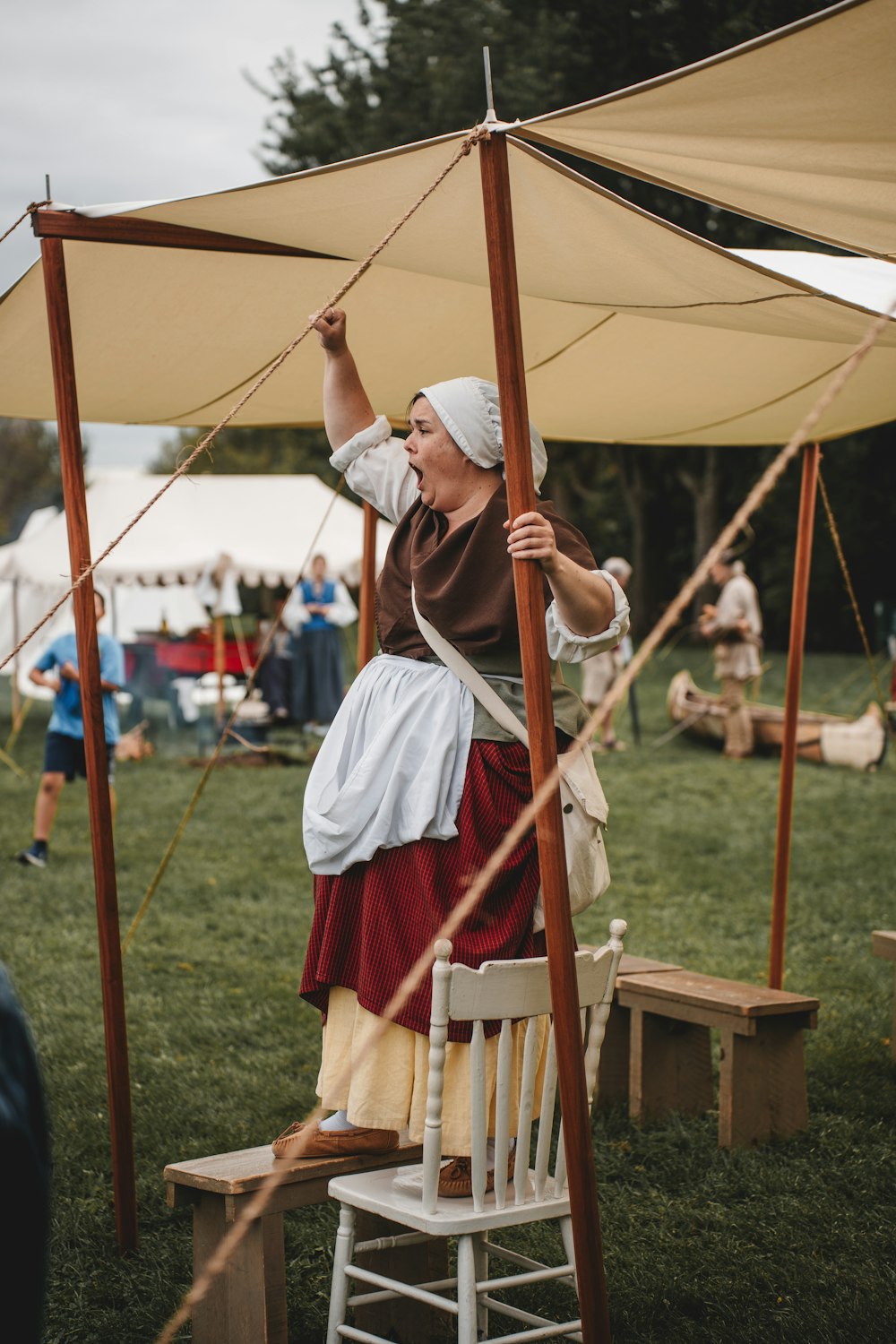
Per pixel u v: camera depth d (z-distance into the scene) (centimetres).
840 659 2594
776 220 274
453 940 254
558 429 538
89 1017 556
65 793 1220
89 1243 348
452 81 1833
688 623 3456
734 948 662
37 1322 139
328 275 356
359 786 264
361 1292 306
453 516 271
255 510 1558
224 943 691
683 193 264
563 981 232
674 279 300
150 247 326
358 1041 265
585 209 265
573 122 221
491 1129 265
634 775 1259
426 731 265
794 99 204
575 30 1363
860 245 285
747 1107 412
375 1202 257
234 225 303
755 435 532
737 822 1022
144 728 1476
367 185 260
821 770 1295
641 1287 317
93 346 377
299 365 414
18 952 666
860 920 719
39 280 335
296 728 1634
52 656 884
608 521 3759
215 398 438
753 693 2027
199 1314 282
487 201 233
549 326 414
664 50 1237
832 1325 296
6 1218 134
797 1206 366
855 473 2906
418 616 270
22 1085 143
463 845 259
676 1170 397
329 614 1554
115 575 1441
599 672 1436
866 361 402
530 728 232
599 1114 446
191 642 1602
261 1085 468
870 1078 468
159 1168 394
